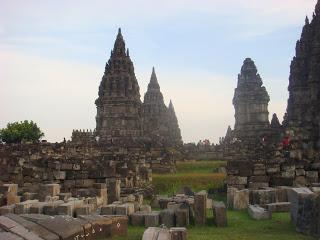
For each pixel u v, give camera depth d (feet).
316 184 87.15
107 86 264.11
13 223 43.50
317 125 167.02
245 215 73.26
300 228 54.44
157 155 191.62
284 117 226.99
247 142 226.99
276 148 139.33
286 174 101.81
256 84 285.43
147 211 69.56
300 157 108.47
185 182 133.39
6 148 156.46
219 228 59.77
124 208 63.62
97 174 107.04
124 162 129.18
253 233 54.95
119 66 268.21
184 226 60.85
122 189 103.81
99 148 194.39
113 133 252.62
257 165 104.01
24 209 61.87
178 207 67.05
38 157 128.47
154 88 439.63
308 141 150.51
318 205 49.57
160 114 429.38
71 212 62.59
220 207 61.77
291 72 222.89
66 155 143.13
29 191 93.40
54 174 104.94
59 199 77.92
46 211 61.77
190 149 257.75
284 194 80.84
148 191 111.75
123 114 257.34
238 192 82.17
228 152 219.61
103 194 87.81
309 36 221.87
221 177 135.85
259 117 280.72
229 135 329.52
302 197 55.57
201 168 186.09
